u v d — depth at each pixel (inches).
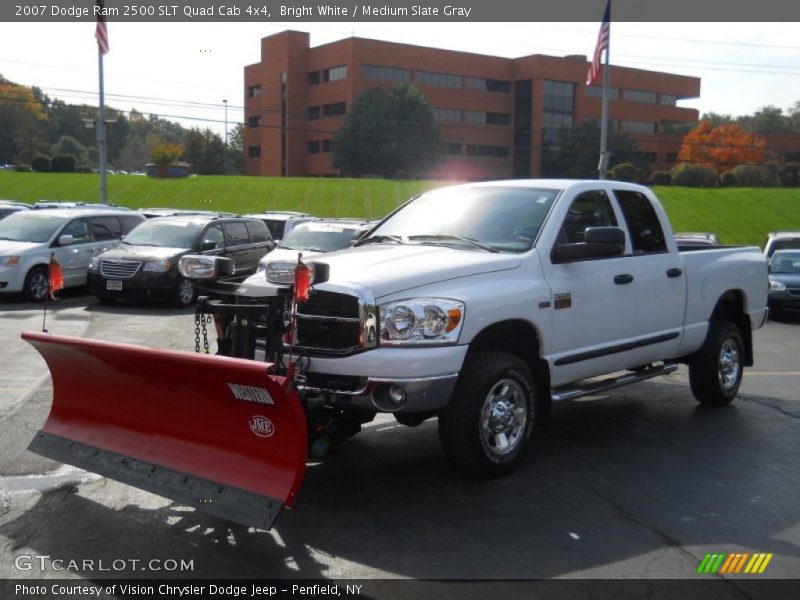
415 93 3206.2
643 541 187.3
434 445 262.7
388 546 182.4
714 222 2295.8
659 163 3902.6
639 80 3777.1
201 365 173.5
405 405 201.0
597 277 254.2
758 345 523.8
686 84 3941.9
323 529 191.8
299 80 3469.5
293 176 3516.2
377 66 3309.5
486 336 226.2
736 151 3513.8
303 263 186.4
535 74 3474.4
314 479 227.9
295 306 178.2
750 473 239.6
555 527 194.7
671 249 292.0
